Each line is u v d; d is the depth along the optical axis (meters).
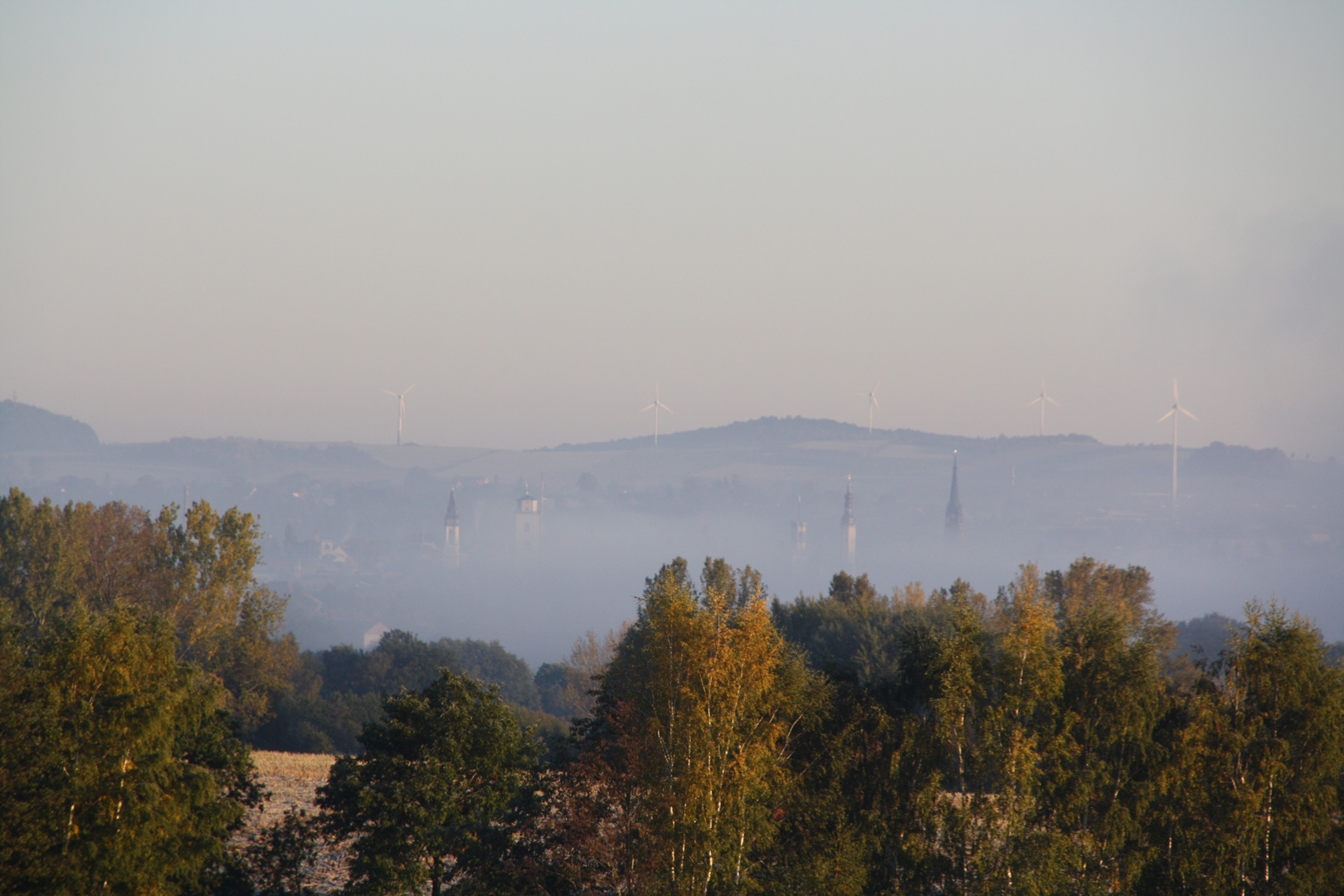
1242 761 150.38
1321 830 147.38
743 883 146.12
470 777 150.62
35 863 119.19
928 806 149.00
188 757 144.50
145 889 126.88
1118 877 147.88
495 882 146.62
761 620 152.12
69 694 129.25
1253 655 152.50
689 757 147.50
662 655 154.00
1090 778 148.88
